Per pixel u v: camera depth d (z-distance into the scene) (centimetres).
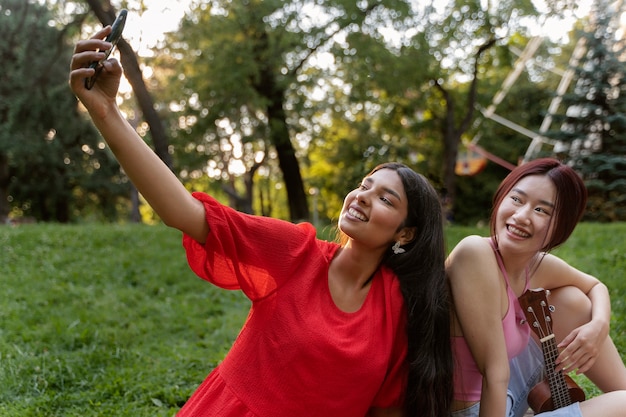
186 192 196
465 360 238
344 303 217
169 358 448
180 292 686
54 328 501
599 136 1628
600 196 1593
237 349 212
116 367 426
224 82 1290
